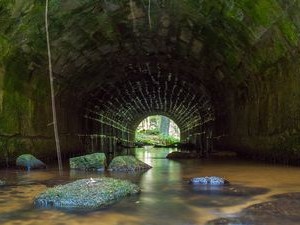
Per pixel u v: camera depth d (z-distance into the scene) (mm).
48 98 11922
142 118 32750
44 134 11625
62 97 13383
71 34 10203
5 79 8953
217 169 9742
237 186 6516
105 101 20047
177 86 19500
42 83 11125
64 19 9328
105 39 11523
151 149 28062
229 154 14523
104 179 5906
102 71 14711
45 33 9305
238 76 12422
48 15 8773
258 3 7988
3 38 8211
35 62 9984
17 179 7703
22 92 9984
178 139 41812
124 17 10320
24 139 10086
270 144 10469
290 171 8359
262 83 10875
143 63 14969
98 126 20078
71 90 14055
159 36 11859
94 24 10312
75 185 5484
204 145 21266
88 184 5559
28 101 10391
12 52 8781
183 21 10578
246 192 5879
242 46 10281
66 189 5285
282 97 9422
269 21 8234
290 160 9203
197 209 4695
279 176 7738
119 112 25391
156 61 14766
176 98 23078
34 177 8023
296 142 8648
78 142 15852
